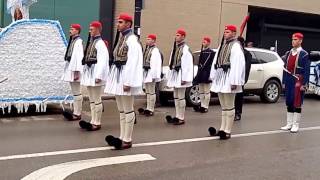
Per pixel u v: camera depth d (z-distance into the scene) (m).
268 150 8.01
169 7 17.80
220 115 11.85
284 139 9.02
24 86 10.48
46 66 10.72
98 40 9.07
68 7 15.89
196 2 18.53
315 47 24.36
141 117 11.17
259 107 13.80
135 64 7.46
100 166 6.61
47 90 10.76
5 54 10.22
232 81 8.55
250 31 22.14
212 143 8.41
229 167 6.82
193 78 11.45
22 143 7.79
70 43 10.06
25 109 10.54
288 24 23.06
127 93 7.51
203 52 12.12
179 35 10.55
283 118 11.69
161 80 12.64
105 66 8.95
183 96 10.34
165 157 7.25
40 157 6.95
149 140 8.44
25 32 10.44
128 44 7.48
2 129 8.95
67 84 10.98
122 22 7.59
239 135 9.24
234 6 19.75
